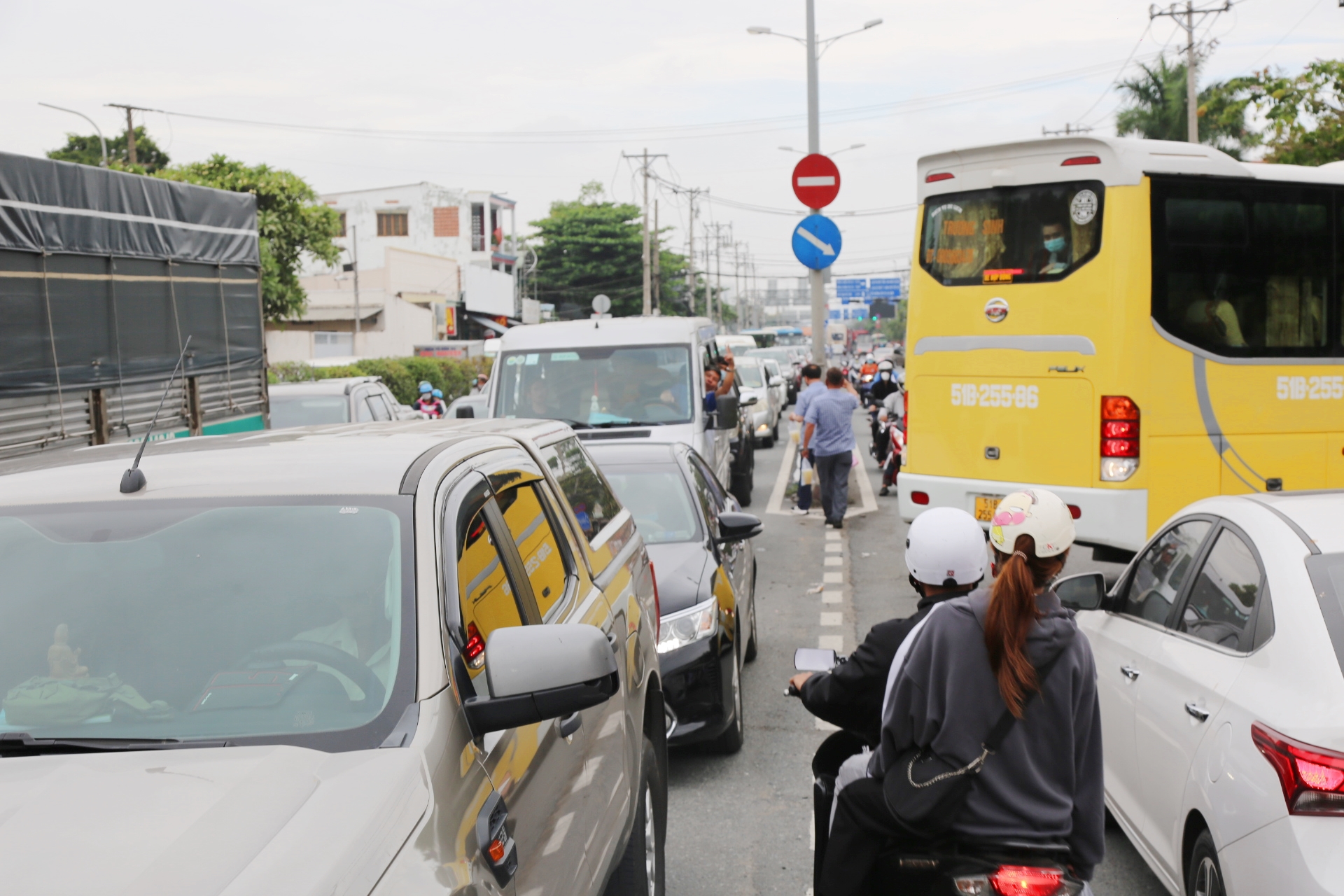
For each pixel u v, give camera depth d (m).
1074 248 8.99
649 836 4.09
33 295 7.86
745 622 7.41
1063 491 9.04
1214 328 8.97
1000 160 9.26
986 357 9.46
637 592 4.53
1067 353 9.02
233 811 1.94
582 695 2.44
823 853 3.45
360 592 2.58
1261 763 3.27
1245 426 9.09
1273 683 3.43
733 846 5.13
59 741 2.34
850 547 12.92
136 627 2.57
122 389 8.95
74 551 2.76
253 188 38.28
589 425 11.23
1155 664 4.23
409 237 71.94
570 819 2.92
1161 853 4.03
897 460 16.84
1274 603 3.61
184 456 3.26
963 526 3.29
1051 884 2.65
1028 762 2.76
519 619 3.11
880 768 2.98
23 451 7.77
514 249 79.06
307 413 13.79
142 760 2.19
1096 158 8.80
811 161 15.78
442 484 2.96
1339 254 9.28
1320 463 9.35
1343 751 3.05
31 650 2.57
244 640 2.51
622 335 11.75
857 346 99.06
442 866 2.02
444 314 62.28
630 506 7.17
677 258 82.75
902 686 2.87
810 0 18.56
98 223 8.56
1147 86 35.91
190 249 10.02
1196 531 4.46
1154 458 8.84
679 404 11.33
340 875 1.81
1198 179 8.88
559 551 3.79
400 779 2.12
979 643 2.79
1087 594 4.91
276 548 2.70
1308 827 3.06
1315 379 9.28
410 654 2.45
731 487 15.59
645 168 61.81
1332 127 27.89
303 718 2.35
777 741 6.59
